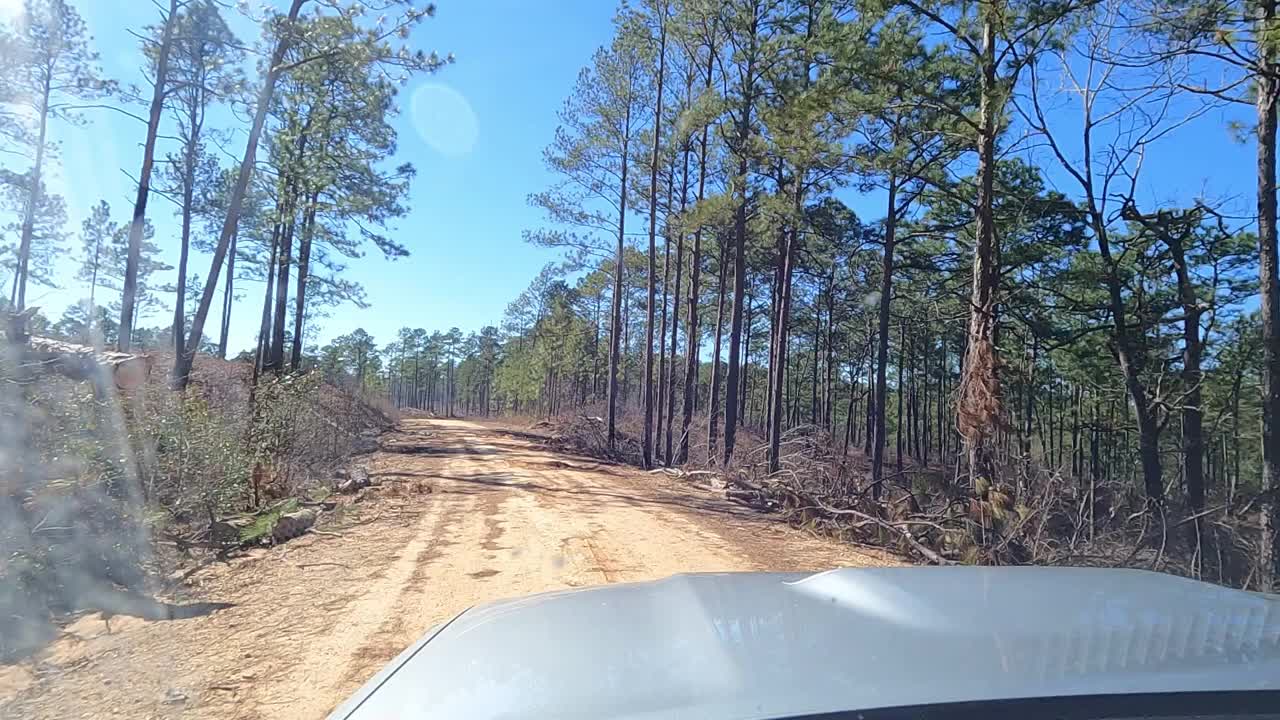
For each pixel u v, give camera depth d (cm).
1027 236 1988
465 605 638
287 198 2269
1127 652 203
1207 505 1434
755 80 2019
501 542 935
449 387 10288
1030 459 1070
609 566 803
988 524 968
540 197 2727
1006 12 1184
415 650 251
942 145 1712
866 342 4397
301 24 1518
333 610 620
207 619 592
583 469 2120
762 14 2006
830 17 1541
